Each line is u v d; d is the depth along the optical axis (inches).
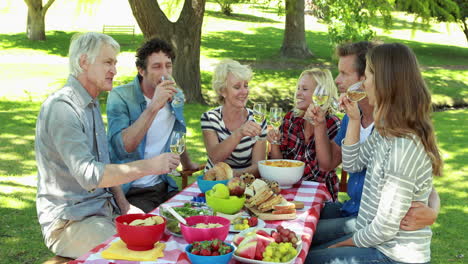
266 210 96.4
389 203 84.1
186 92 426.0
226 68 132.9
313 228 93.0
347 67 119.0
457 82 584.4
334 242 106.6
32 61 633.0
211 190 98.2
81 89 102.2
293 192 114.2
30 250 159.5
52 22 917.2
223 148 127.5
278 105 482.0
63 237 99.8
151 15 386.6
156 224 78.6
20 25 902.4
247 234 80.0
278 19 1160.2
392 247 86.2
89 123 104.7
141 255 75.1
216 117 136.9
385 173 85.5
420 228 85.7
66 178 99.7
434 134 85.9
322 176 130.6
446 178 263.0
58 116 95.1
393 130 85.0
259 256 74.6
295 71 616.4
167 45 133.0
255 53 743.7
